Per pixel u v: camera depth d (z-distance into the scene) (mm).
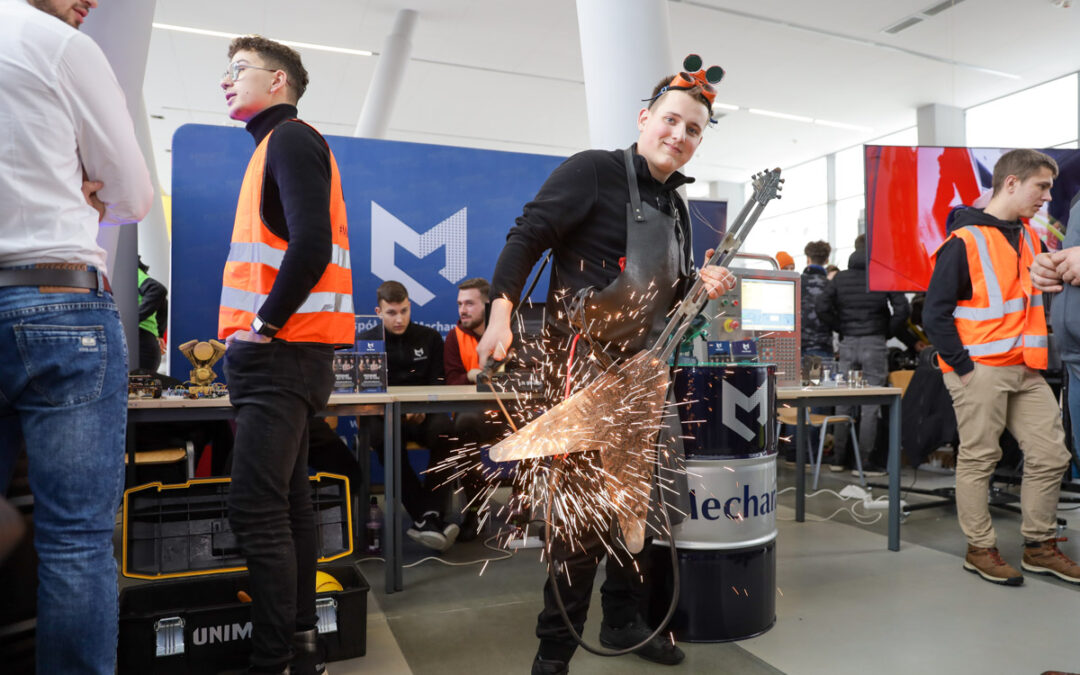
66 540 1264
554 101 10000
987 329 2775
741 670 1974
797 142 11984
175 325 4129
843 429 5238
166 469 3424
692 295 1469
